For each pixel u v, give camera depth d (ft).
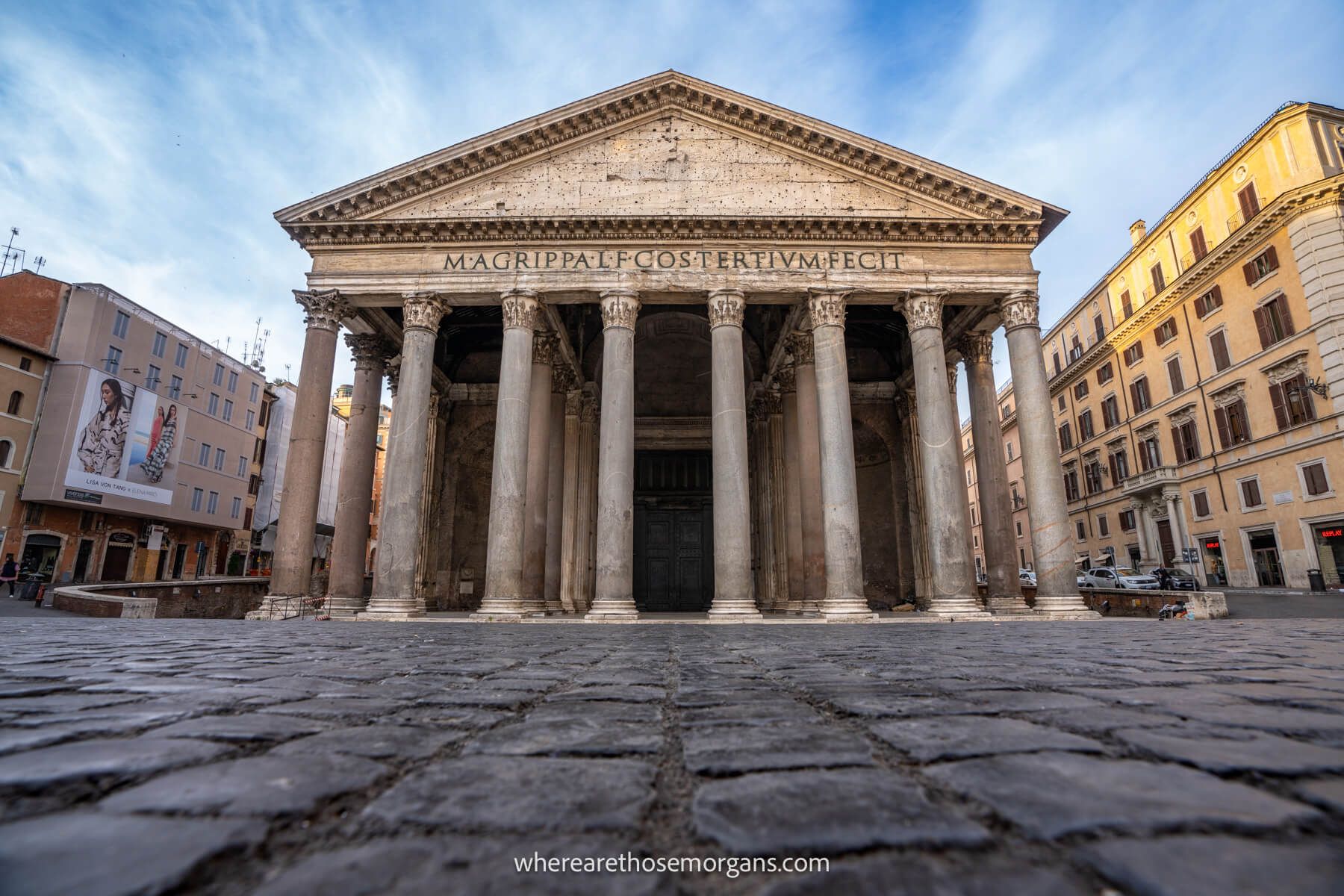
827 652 24.49
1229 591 107.76
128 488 135.54
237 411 169.07
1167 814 5.46
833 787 6.53
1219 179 116.67
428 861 4.69
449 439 98.48
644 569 101.91
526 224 64.18
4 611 68.44
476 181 67.67
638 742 8.66
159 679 14.32
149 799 5.93
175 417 147.64
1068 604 58.95
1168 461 130.62
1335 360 96.99
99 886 4.08
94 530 132.57
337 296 64.75
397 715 10.59
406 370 62.85
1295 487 104.12
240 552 173.99
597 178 67.82
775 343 88.58
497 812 5.79
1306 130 102.58
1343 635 31.14
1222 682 13.80
